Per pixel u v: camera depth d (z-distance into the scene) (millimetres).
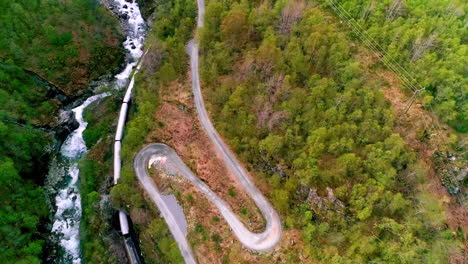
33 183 95750
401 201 69938
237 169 90062
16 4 108500
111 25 131500
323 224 72938
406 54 91125
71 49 117250
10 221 83500
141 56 124188
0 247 79250
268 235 80375
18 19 109438
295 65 88688
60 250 89062
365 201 72125
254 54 97375
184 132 97250
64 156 104625
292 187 78438
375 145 75438
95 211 92000
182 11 120500
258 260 77500
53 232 91500
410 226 70375
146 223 87938
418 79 87875
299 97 83750
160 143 96562
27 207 89625
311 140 77750
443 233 70625
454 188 79438
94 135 106812
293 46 91375
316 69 91188
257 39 103812
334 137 78062
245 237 80688
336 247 72875
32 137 99188
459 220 76625
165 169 92250
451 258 70625
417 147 81125
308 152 78250
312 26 93438
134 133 92938
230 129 91500
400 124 82875
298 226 79188
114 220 91750
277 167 84000
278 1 101438
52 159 102812
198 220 84688
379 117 80188
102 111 112438
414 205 73062
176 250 80062
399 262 67750
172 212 87125
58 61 114688
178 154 94562
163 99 103438
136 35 136125
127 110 109062
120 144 101312
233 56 102875
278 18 99688
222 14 104500
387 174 72562
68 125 109062
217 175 89875
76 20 121875
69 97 114062
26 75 108125
